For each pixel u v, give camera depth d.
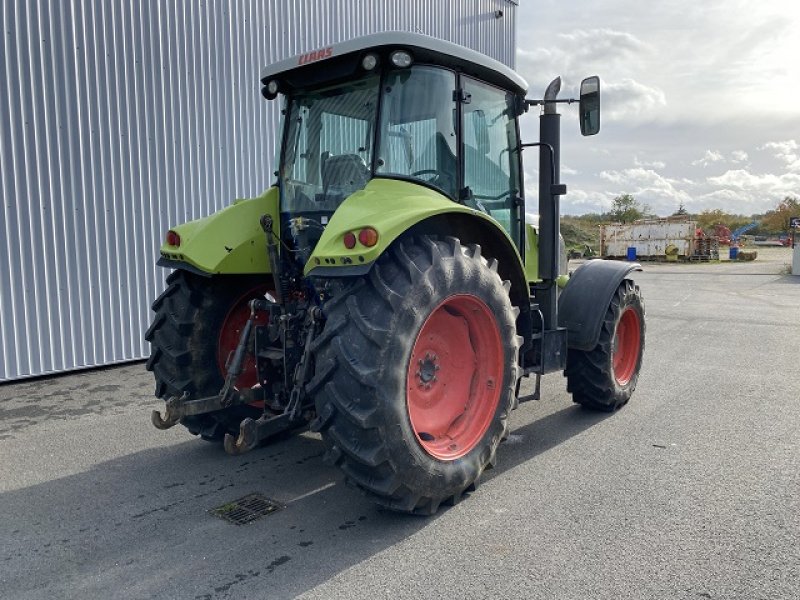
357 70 3.43
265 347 3.68
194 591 2.56
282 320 3.49
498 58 12.09
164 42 7.18
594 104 4.25
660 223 32.66
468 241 3.62
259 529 3.11
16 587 2.62
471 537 2.98
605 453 4.09
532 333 4.06
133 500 3.48
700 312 11.57
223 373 4.07
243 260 3.85
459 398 3.46
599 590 2.52
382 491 2.92
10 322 6.23
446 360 3.43
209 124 7.65
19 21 6.10
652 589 2.52
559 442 4.32
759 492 3.45
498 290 3.41
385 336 2.86
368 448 2.87
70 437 4.59
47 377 6.53
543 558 2.77
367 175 3.43
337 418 2.90
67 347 6.64
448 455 3.22
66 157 6.50
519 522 3.12
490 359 3.48
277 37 8.27
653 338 8.58
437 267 3.05
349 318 2.92
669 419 4.82
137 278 7.15
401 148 3.45
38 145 6.30
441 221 3.38
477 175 3.93
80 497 3.53
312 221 3.71
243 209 3.92
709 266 28.05
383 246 2.82
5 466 4.02
